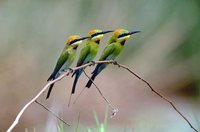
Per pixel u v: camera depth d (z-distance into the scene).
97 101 17.27
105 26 18.80
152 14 19.00
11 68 17.22
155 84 18.97
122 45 5.41
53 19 18.66
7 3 18.61
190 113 15.78
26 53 17.97
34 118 15.02
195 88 19.09
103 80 18.30
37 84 17.12
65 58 5.29
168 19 19.00
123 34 5.40
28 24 18.48
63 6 18.75
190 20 18.97
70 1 18.83
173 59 19.44
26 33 18.33
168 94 18.88
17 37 18.27
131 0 18.92
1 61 17.48
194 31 19.02
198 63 19.39
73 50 5.31
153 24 19.02
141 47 19.06
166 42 19.06
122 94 18.20
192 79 19.50
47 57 18.17
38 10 18.67
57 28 18.61
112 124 14.71
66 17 18.69
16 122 3.89
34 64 17.72
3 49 17.81
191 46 19.16
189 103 17.84
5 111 15.81
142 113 16.42
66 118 15.87
